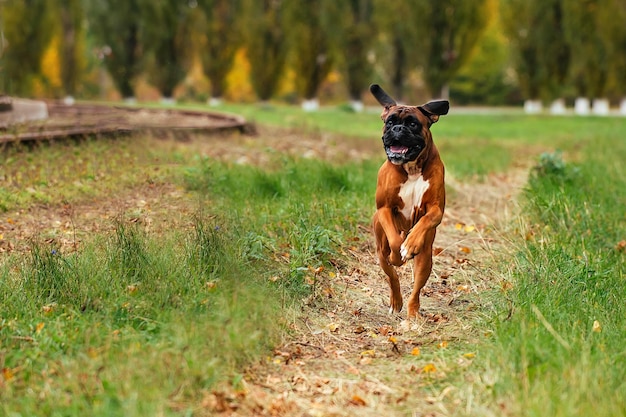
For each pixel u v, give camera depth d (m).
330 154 15.27
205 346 5.30
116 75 39.56
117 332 5.58
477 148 18.39
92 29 39.47
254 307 5.96
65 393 4.77
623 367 5.19
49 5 37.31
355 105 39.41
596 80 36.94
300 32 37.94
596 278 7.14
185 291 6.27
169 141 14.91
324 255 7.81
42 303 6.17
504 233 9.55
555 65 37.81
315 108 39.22
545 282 6.83
